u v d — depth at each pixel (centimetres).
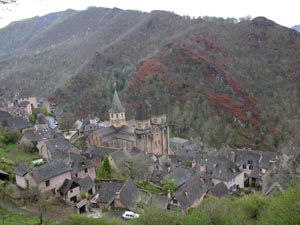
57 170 6181
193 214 4206
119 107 11800
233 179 8356
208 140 14425
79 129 12900
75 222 4212
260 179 8894
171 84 18050
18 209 5347
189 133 14850
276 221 3359
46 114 13838
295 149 10100
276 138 15512
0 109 12162
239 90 18512
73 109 17838
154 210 4156
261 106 17712
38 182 5816
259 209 4441
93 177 7156
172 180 7575
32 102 15125
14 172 6272
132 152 9744
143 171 8050
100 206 6047
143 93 17525
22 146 8525
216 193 7381
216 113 16500
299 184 3766
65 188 5991
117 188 6228
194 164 9788
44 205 5144
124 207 5975
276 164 8969
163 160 9744
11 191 5781
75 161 7031
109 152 9112
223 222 4059
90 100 18438
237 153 9788
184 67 19375
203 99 17175
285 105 17800
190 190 6875
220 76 19038
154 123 11469
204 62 19725
